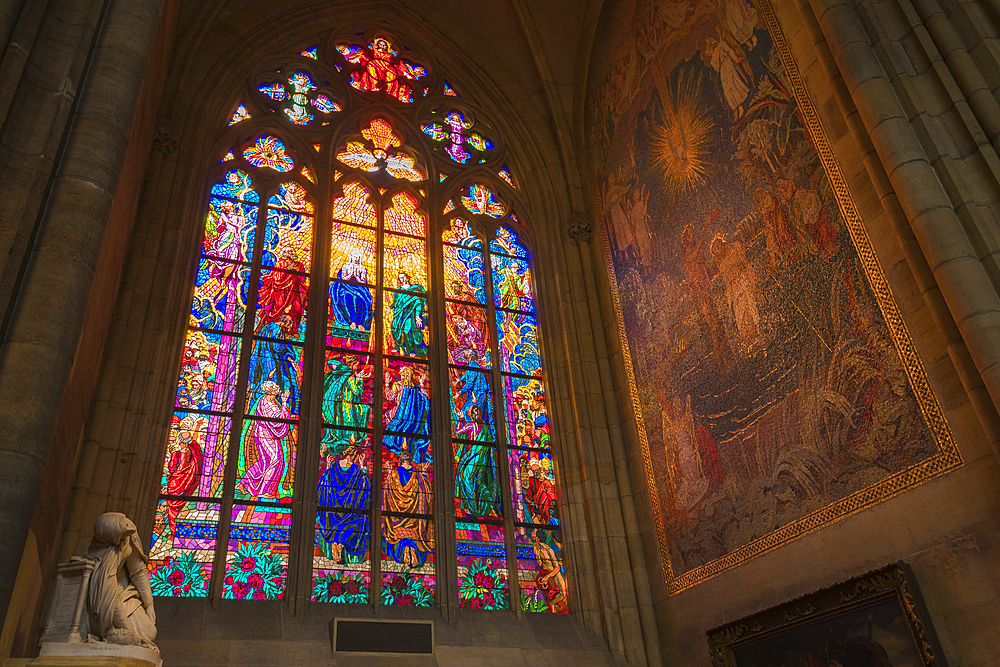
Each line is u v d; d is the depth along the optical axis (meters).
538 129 17.73
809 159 10.89
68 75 6.93
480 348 15.09
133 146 10.39
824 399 10.09
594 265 16.09
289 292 14.24
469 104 17.98
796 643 9.63
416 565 12.42
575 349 15.05
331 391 13.45
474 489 13.48
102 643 6.57
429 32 18.27
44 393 5.78
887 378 9.29
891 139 8.97
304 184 15.59
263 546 11.73
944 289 8.15
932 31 9.46
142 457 11.44
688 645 11.59
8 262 6.00
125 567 7.28
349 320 14.32
